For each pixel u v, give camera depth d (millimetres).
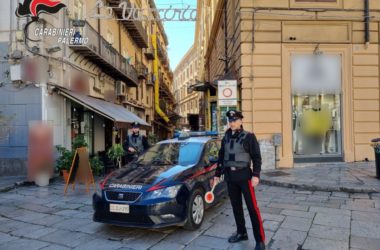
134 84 22094
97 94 15914
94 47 14211
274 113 12391
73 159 9062
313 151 12781
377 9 12727
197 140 7113
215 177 5199
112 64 16156
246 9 12320
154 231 5539
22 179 10273
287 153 12367
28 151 10453
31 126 10680
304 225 5754
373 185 8477
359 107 12727
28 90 10945
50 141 10578
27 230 5770
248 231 5512
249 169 4816
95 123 16125
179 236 5297
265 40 12391
